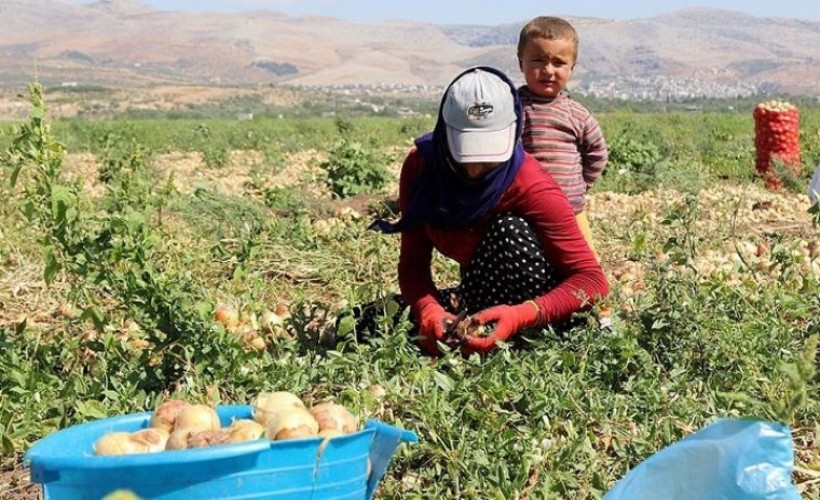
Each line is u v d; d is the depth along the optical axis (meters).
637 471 2.59
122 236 4.15
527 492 3.29
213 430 2.75
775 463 2.41
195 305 4.25
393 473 3.48
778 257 5.36
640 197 10.86
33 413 3.93
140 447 2.71
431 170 4.48
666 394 3.84
